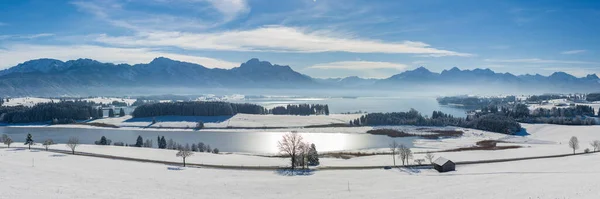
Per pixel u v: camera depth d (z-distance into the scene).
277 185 72.12
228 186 69.69
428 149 157.50
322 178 81.06
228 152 156.25
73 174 73.44
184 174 84.25
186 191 62.94
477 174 82.50
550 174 75.06
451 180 75.44
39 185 58.62
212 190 65.38
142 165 96.38
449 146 168.88
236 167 98.56
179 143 183.38
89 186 61.00
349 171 92.81
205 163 104.50
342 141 190.88
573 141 128.75
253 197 61.16
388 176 84.31
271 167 98.88
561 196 51.78
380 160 114.19
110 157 113.25
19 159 96.81
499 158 114.12
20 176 66.38
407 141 188.00
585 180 62.62
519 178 72.44
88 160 101.31
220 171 90.69
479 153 128.00
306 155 101.69
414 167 99.31
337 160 115.94
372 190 67.12
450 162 92.69
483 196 56.94
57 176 69.38
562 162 97.44
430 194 61.16
